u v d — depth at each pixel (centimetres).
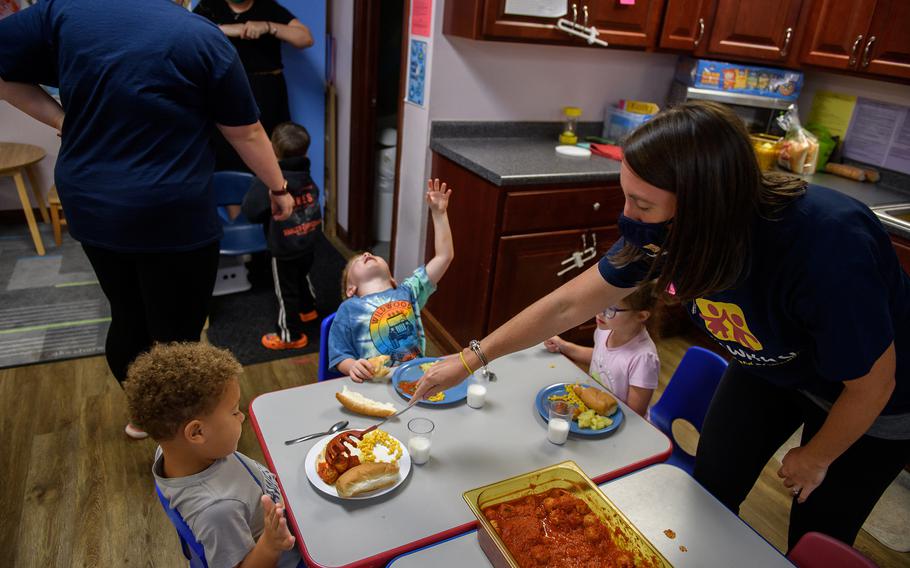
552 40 237
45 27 155
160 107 158
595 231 254
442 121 270
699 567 95
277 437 117
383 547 94
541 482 100
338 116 374
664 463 122
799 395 132
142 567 159
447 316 280
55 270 322
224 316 294
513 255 241
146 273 177
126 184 162
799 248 89
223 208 313
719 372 160
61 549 163
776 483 209
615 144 286
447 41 255
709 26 265
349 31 334
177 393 89
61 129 170
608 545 93
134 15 152
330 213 401
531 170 233
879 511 200
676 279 91
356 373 137
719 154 80
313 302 292
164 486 97
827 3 252
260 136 185
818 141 288
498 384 141
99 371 240
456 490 107
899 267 100
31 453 196
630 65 297
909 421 116
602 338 183
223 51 163
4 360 242
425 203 282
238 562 95
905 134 268
